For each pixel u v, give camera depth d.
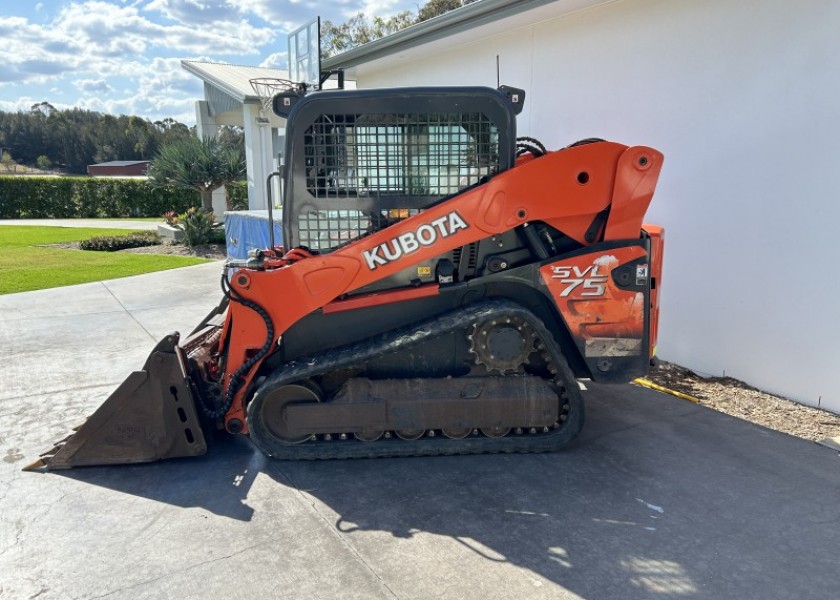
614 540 2.99
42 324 7.24
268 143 16.52
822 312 4.54
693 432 4.28
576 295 3.75
